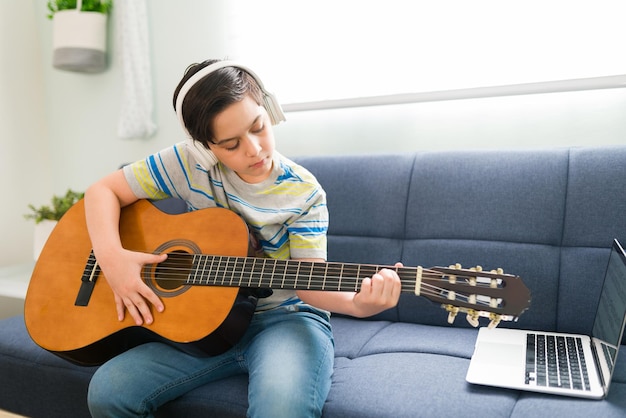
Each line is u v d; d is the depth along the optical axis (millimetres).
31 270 2531
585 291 1427
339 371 1304
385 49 1975
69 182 2877
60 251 1469
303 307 1401
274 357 1193
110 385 1214
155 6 2465
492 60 1805
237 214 1403
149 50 2492
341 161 1823
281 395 1102
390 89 1983
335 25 2053
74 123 2799
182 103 1271
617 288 1149
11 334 1652
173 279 1321
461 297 1061
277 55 2178
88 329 1329
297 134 2205
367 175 1757
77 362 1369
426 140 1952
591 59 1673
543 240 1500
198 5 2359
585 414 1008
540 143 1777
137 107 2484
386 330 1565
